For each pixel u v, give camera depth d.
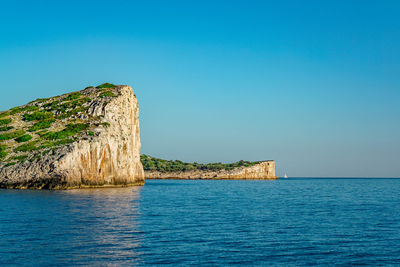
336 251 21.67
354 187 141.50
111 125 85.56
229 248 21.86
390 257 20.44
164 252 20.42
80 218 31.62
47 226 26.94
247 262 18.86
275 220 34.50
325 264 18.89
